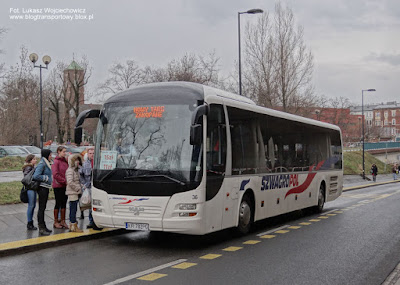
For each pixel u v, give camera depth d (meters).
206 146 9.49
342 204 21.58
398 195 28.09
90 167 11.16
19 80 57.16
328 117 76.00
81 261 8.48
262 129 12.46
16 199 14.27
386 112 179.62
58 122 61.56
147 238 11.12
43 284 6.89
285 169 13.93
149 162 9.38
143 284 6.88
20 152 38.12
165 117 9.57
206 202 9.38
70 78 62.38
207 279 7.21
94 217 9.86
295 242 10.78
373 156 80.44
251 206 11.75
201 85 10.16
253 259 8.80
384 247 10.20
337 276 7.56
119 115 9.96
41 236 10.25
